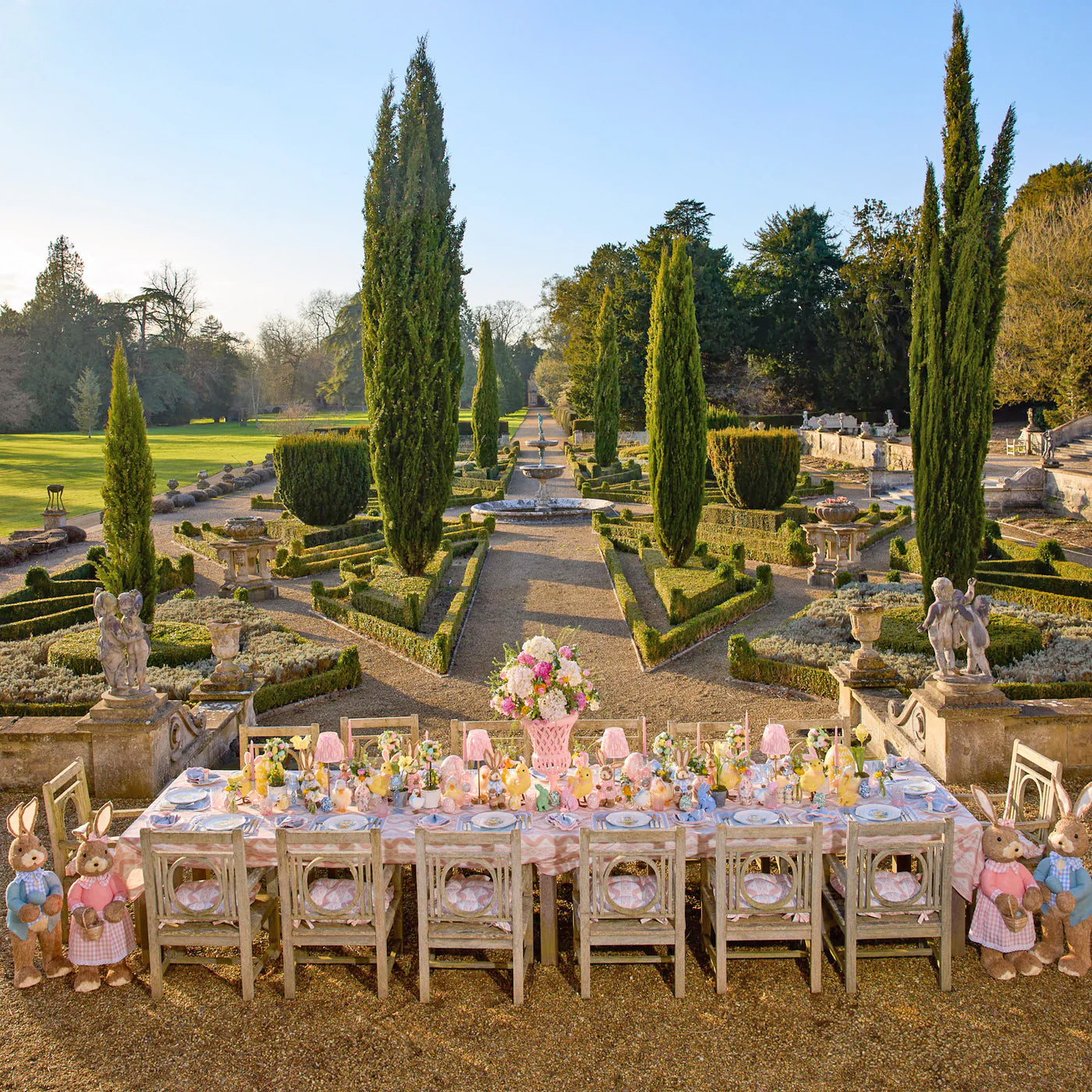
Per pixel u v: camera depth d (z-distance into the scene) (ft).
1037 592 43.06
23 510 105.50
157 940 16.81
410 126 51.47
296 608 54.54
